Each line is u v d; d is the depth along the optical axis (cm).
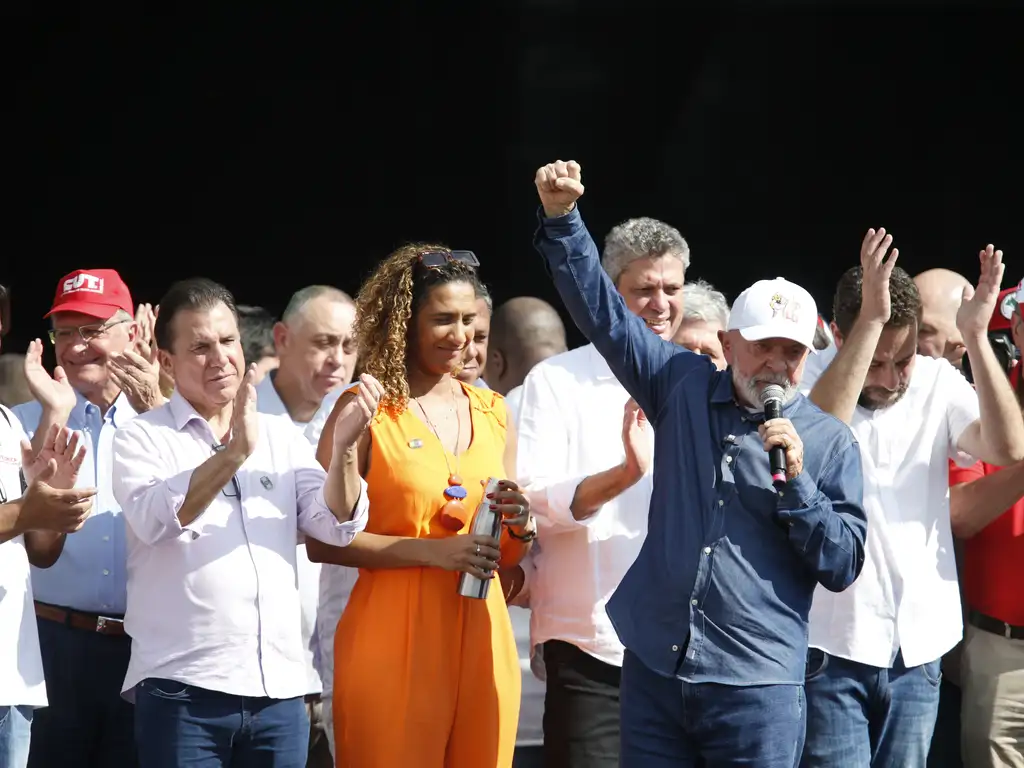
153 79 3891
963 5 4059
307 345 1927
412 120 4097
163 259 3994
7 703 1382
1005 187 4084
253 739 1412
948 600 1684
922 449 1689
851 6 4119
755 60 4212
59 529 1352
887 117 4159
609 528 1669
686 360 1462
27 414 1758
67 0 3781
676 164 4284
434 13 4056
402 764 1455
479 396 1602
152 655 1395
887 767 1666
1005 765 1781
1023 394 1841
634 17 4175
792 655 1380
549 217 1430
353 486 1427
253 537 1429
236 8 3903
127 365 1616
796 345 1392
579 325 1462
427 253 1550
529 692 2031
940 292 1967
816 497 1344
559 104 4216
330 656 1773
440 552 1466
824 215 4225
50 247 3912
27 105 3825
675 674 1374
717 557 1375
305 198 4059
